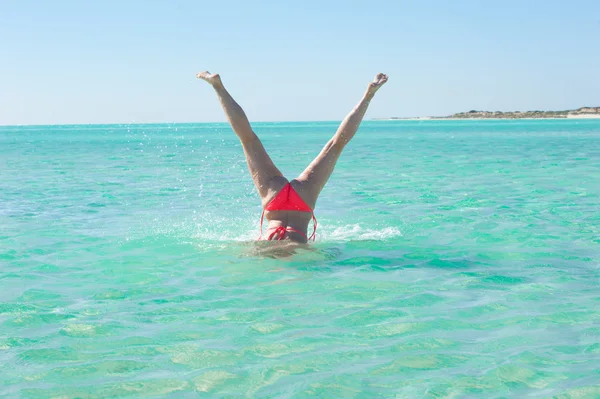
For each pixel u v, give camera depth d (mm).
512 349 4035
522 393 3395
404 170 17938
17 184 14719
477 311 4828
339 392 3428
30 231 8398
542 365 3770
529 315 4711
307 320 4641
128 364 3832
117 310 4926
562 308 4867
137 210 10375
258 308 4938
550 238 7648
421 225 8633
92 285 5688
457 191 12594
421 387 3484
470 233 8023
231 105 7285
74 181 15578
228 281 5777
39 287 5621
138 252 7043
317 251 6961
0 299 5238
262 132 81750
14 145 42438
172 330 4438
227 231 8344
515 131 61594
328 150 7465
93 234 8148
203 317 4723
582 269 6133
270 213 7160
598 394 3365
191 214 9930
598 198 11258
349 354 3971
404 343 4156
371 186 13711
